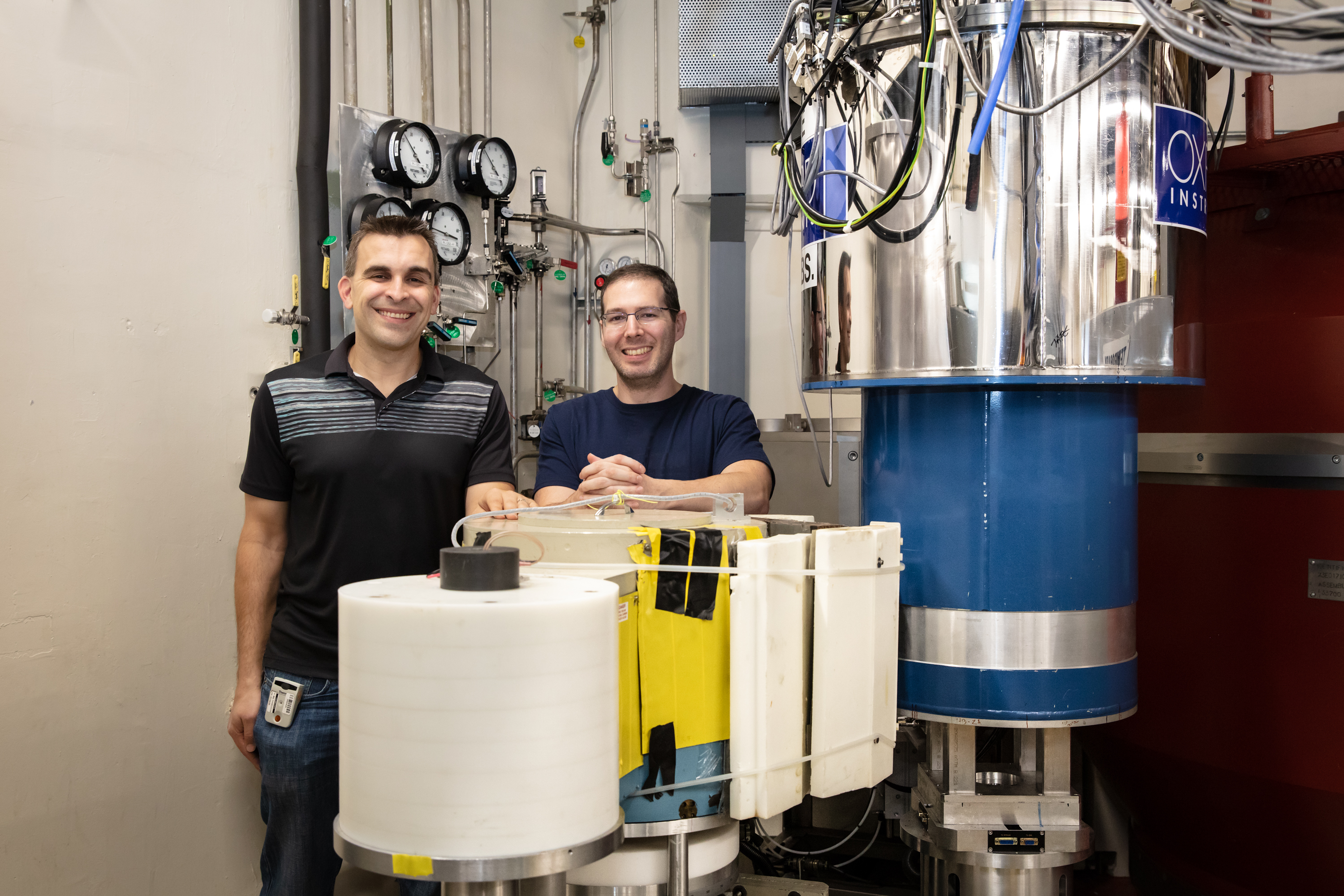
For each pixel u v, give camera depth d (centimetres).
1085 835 130
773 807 100
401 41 254
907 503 132
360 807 70
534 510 113
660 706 94
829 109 130
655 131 309
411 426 168
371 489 164
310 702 161
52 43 168
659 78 318
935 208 120
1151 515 188
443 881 69
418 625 67
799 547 104
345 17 229
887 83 123
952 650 127
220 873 198
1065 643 125
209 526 196
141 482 183
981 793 135
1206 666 178
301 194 212
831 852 223
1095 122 117
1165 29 78
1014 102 117
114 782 177
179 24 190
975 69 117
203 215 195
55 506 168
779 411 304
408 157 224
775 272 304
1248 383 171
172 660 188
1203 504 178
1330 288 162
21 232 163
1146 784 193
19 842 162
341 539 163
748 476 175
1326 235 163
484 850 68
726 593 98
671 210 319
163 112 187
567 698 69
